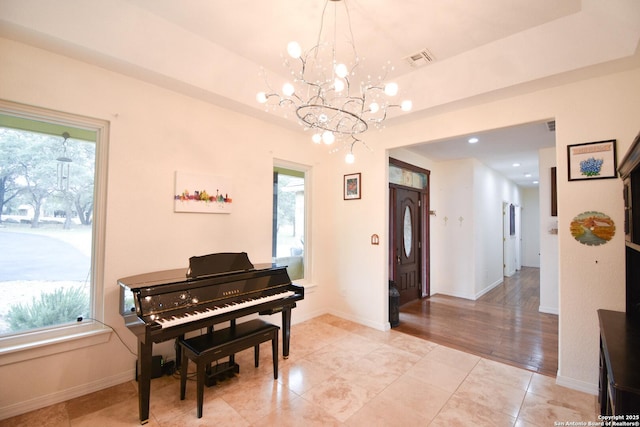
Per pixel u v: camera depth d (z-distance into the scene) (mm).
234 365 2521
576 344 2332
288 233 3939
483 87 2596
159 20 2168
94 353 2227
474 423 1938
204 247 2881
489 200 6242
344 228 4082
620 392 1164
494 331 3633
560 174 2426
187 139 2762
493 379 2488
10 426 1832
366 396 2229
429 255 5508
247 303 2369
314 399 2184
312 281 4086
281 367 2662
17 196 2062
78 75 2170
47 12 1815
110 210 2307
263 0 1979
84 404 2068
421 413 2037
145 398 1893
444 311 4504
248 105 2984
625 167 1883
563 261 2395
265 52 2607
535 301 5141
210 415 1990
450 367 2693
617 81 2232
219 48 2523
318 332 3531
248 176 3264
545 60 2262
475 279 5344
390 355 2932
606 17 1924
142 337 1889
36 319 2111
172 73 2414
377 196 3738
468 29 2246
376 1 1966
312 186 4078
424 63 2723
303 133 3887
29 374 1973
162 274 2412
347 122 3285
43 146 2152
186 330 2012
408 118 3289
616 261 2199
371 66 2781
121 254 2359
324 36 2361
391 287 3924
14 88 1928
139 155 2463
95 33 2000
